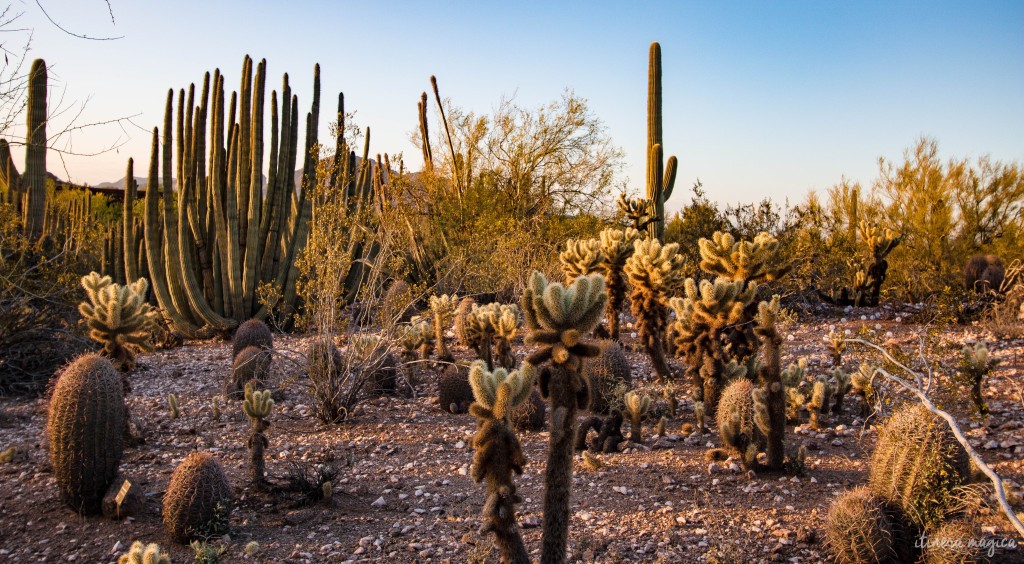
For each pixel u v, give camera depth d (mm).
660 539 4047
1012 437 5277
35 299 8688
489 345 7590
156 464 5578
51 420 4504
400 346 8258
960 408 6156
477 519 4430
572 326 2893
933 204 14312
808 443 5656
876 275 12008
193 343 11305
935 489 3666
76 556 4039
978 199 14242
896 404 6355
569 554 3877
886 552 3588
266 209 12078
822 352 8812
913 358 7742
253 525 4441
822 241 12852
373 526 4391
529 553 3850
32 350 8211
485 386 2932
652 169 12695
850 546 3607
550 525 2938
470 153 18328
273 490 4918
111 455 4613
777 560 3756
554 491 2932
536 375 3029
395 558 3936
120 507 4543
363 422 6746
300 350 9555
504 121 18297
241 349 8820
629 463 5367
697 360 6512
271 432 6477
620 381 6602
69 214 15211
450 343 10156
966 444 3430
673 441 5887
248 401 4922
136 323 5863
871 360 6758
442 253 14633
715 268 6688
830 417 6371
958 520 3760
